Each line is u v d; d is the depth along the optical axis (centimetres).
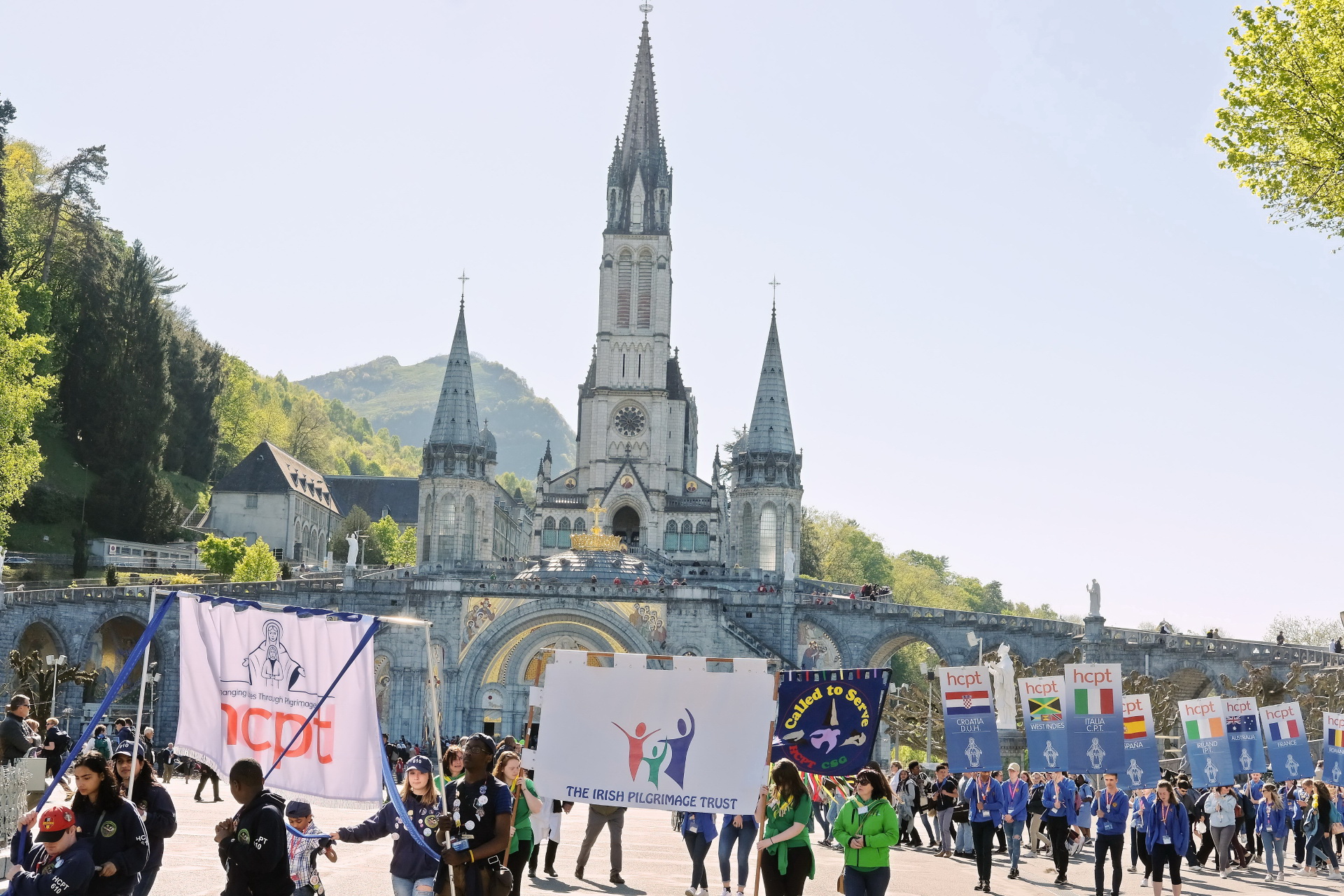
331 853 1916
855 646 11144
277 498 17388
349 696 1847
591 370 17388
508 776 2380
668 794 2333
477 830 1862
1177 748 8331
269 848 1645
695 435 18800
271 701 1856
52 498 13725
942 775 4703
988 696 3991
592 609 10762
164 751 6994
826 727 2453
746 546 15088
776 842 2242
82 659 10631
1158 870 3156
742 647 10756
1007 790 3831
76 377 14512
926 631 11075
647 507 16425
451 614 10806
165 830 1898
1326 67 3441
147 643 1775
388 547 19762
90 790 1708
